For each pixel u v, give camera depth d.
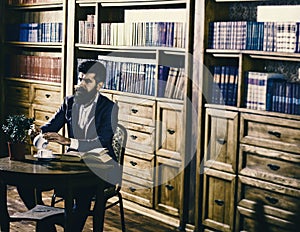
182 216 5.33
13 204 6.01
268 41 4.66
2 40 7.79
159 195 5.58
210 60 5.20
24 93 7.45
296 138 4.39
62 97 6.81
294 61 4.85
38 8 7.39
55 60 6.98
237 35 4.89
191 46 5.27
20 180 4.02
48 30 7.10
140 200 5.75
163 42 5.54
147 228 5.31
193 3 5.25
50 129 4.77
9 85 7.69
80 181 4.06
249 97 4.79
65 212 4.02
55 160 4.40
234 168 4.86
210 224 5.11
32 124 4.52
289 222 4.46
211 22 5.15
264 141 4.61
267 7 5.08
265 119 4.59
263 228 4.67
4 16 7.82
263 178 4.62
